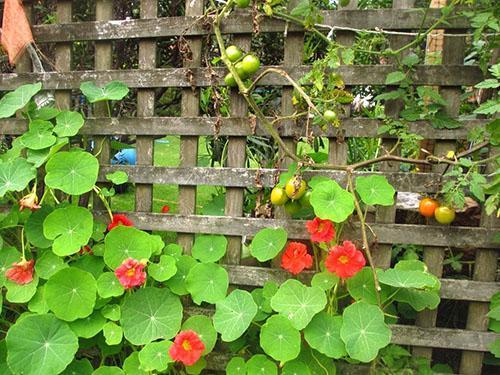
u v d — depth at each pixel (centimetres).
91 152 221
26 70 221
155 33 199
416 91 183
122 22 202
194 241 209
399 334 190
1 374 191
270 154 254
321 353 181
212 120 197
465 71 175
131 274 181
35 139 198
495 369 212
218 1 191
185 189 205
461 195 166
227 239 204
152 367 176
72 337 182
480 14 160
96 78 208
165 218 206
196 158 202
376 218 189
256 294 195
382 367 186
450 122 176
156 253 198
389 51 176
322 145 231
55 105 217
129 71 204
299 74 188
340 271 171
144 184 209
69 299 182
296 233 195
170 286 193
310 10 177
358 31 180
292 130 192
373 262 188
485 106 154
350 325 167
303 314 170
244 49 193
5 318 214
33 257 213
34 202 193
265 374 181
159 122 203
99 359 217
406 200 218
